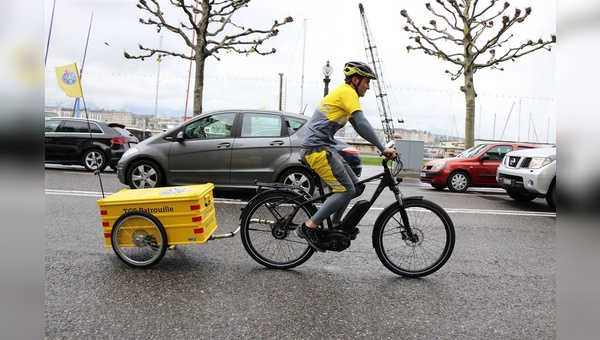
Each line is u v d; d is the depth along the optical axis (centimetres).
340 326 303
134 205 404
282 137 780
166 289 356
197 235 406
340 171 390
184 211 403
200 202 405
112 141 1188
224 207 715
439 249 413
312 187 766
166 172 789
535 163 802
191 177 786
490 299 361
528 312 336
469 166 1133
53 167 1292
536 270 442
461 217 727
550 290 385
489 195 1077
